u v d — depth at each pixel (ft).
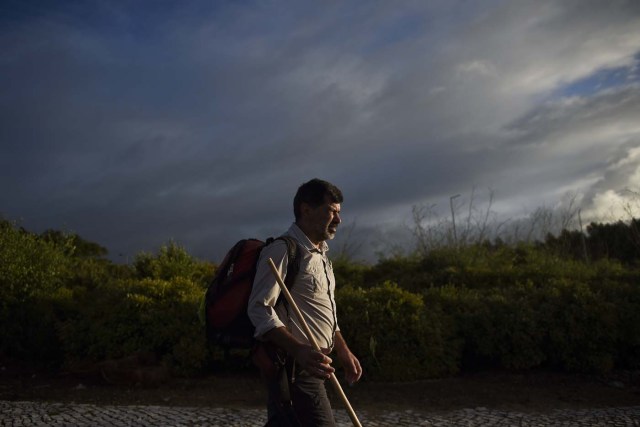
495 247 43.60
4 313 30.91
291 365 11.19
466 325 29.86
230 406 24.16
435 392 26.53
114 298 30.14
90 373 28.22
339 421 22.02
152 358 28.58
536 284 35.60
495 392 26.58
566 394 26.37
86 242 51.01
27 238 34.06
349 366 12.61
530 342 29.17
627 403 25.18
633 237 47.70
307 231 11.89
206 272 36.60
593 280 35.24
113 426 20.83
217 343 11.55
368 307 28.94
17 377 28.58
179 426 20.90
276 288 11.16
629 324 29.43
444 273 37.19
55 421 21.31
